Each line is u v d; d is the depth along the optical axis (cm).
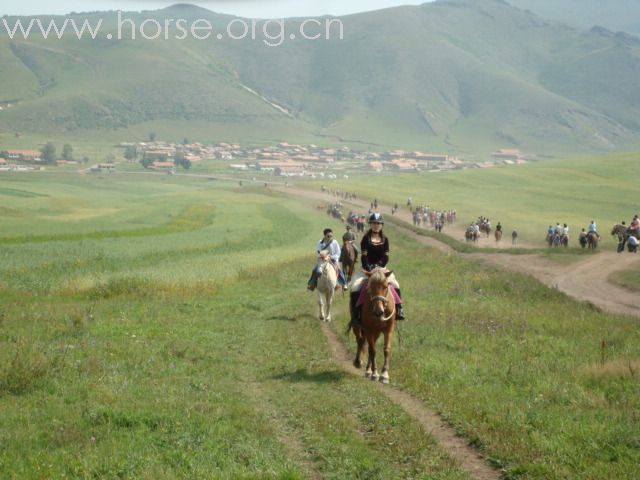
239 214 9319
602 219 9025
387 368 1365
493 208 10456
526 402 1145
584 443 928
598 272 3628
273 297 2702
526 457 883
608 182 14650
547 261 4194
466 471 861
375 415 1105
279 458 904
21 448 916
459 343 1728
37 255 3981
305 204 11806
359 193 13400
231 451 921
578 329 1939
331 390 1287
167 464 873
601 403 1140
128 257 4019
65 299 2523
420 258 4456
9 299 2439
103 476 827
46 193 14788
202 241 5375
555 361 1512
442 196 12650
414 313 2202
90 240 5400
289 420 1098
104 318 2047
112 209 10619
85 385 1254
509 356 1572
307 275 3400
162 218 8512
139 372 1382
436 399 1193
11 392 1222
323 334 1886
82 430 999
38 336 1731
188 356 1572
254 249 5016
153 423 1038
